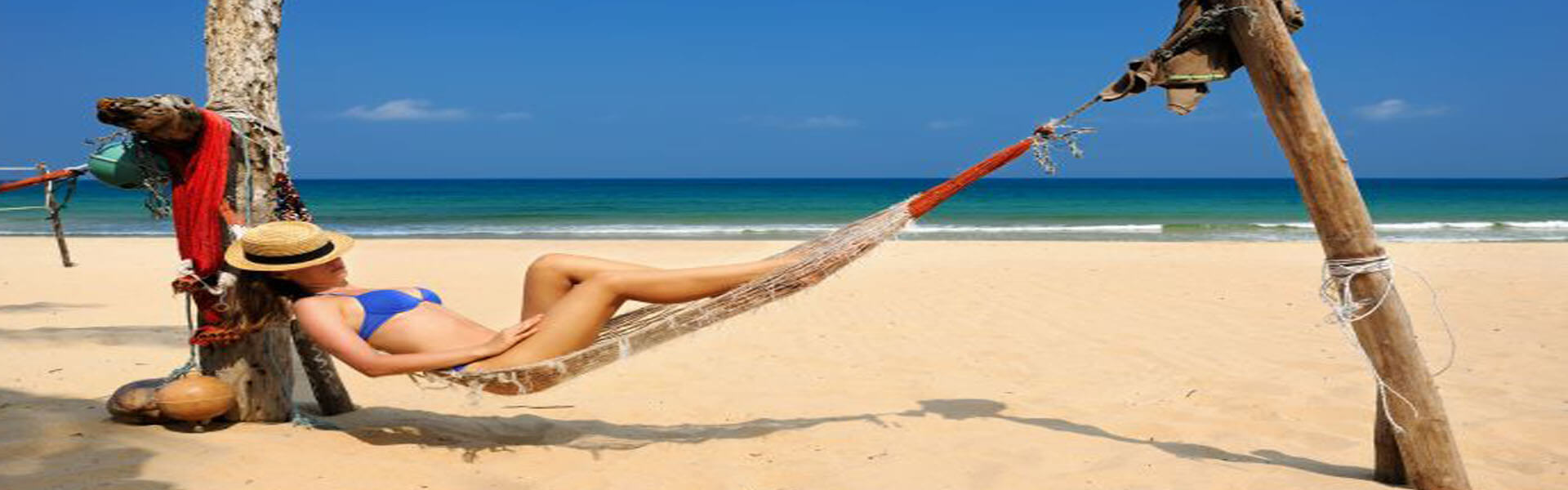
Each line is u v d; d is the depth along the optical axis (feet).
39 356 21.54
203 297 14.11
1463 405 17.52
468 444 14.70
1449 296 33.04
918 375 21.06
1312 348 23.49
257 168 14.53
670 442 15.15
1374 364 12.17
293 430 14.64
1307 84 11.64
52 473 12.00
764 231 89.10
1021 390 19.44
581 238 81.61
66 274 42.47
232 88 14.51
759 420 16.94
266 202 14.61
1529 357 22.18
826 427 16.17
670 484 12.92
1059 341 24.98
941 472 13.48
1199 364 21.67
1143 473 13.34
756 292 13.25
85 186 230.27
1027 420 16.71
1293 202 176.55
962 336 25.71
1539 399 17.93
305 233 13.17
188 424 14.23
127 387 14.25
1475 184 459.73
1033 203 171.42
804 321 28.09
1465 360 21.90
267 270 12.97
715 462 14.01
